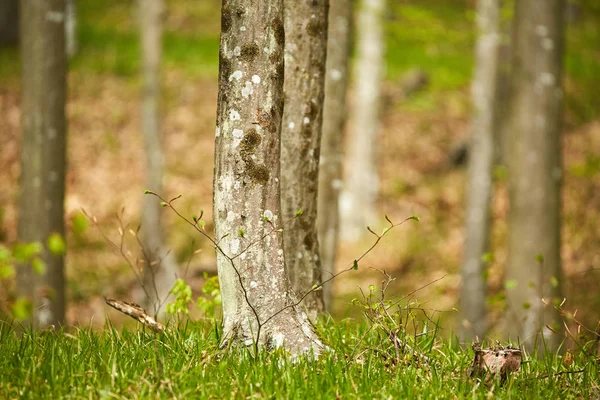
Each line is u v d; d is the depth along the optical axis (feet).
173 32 138.92
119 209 81.61
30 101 41.81
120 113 103.19
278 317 18.75
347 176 92.68
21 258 15.60
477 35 60.29
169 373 17.13
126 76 115.34
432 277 70.33
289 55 24.30
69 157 90.38
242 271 18.48
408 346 19.58
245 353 18.39
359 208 83.61
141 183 87.86
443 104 113.19
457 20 62.08
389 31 61.82
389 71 122.83
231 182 18.33
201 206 84.74
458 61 126.00
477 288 59.57
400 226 82.23
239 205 18.33
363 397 16.53
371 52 83.66
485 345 21.85
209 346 19.08
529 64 44.14
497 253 73.87
